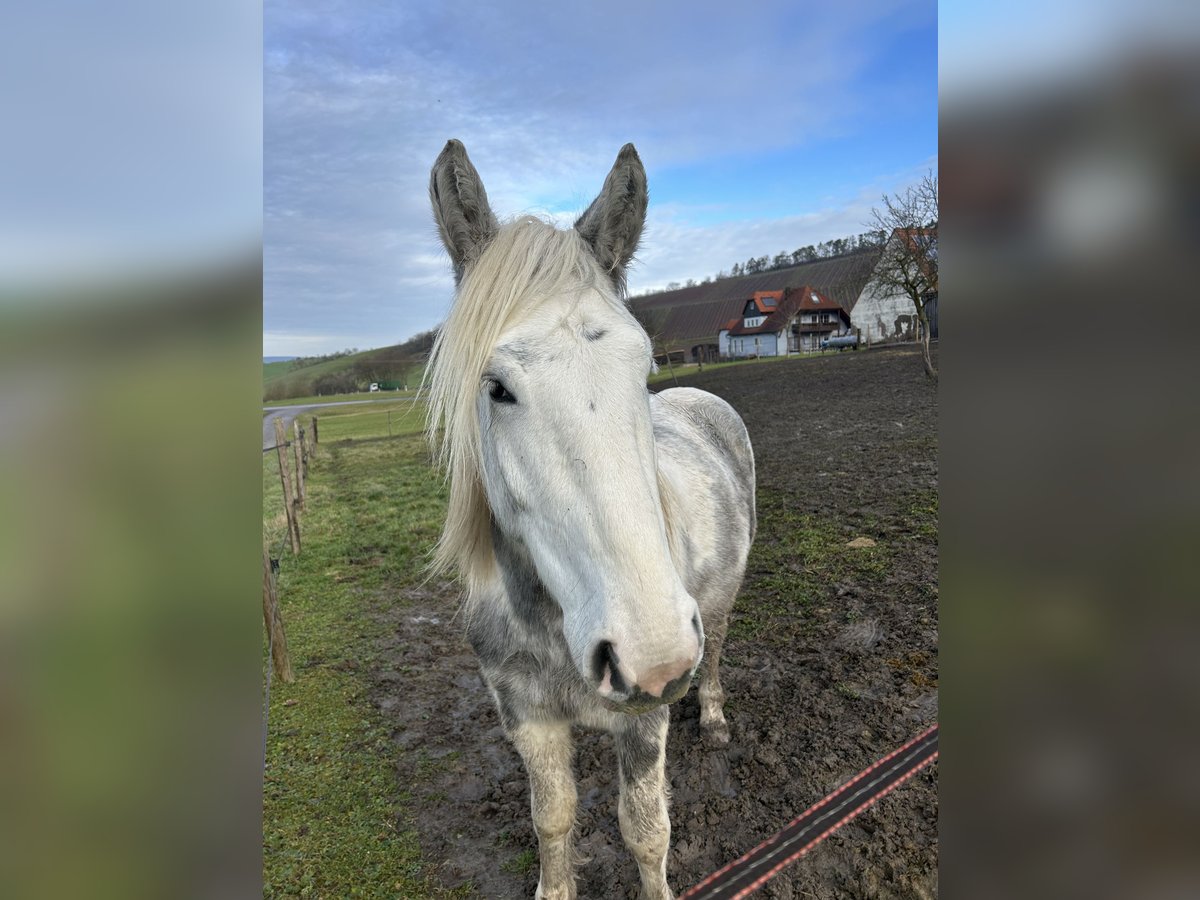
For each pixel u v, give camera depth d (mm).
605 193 1684
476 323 1486
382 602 5203
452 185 1640
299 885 2406
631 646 1237
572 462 1347
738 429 3504
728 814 2514
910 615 3824
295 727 3418
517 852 2504
